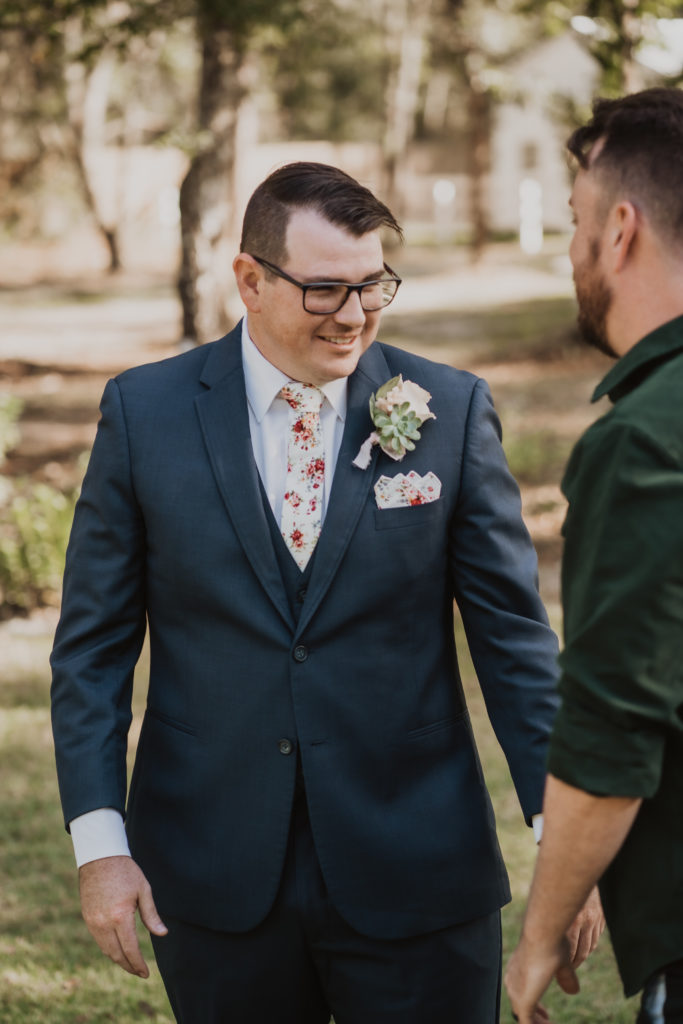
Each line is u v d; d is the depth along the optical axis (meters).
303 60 17.58
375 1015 1.96
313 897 1.94
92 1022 3.06
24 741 4.93
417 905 1.93
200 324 11.35
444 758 2.00
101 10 9.79
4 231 30.38
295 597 1.94
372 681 1.93
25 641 6.26
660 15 7.90
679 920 1.48
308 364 1.90
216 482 1.95
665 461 1.36
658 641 1.36
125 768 1.99
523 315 18.53
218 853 1.94
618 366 1.52
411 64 29.09
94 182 28.52
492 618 1.98
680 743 1.44
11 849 4.05
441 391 2.03
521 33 22.39
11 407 8.66
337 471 1.94
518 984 1.55
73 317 20.59
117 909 1.85
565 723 1.43
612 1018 3.06
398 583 1.94
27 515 6.97
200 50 11.16
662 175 1.46
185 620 1.98
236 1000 1.99
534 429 10.80
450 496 1.98
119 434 1.99
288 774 1.93
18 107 27.77
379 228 1.86
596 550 1.39
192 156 10.49
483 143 25.20
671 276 1.48
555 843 1.46
